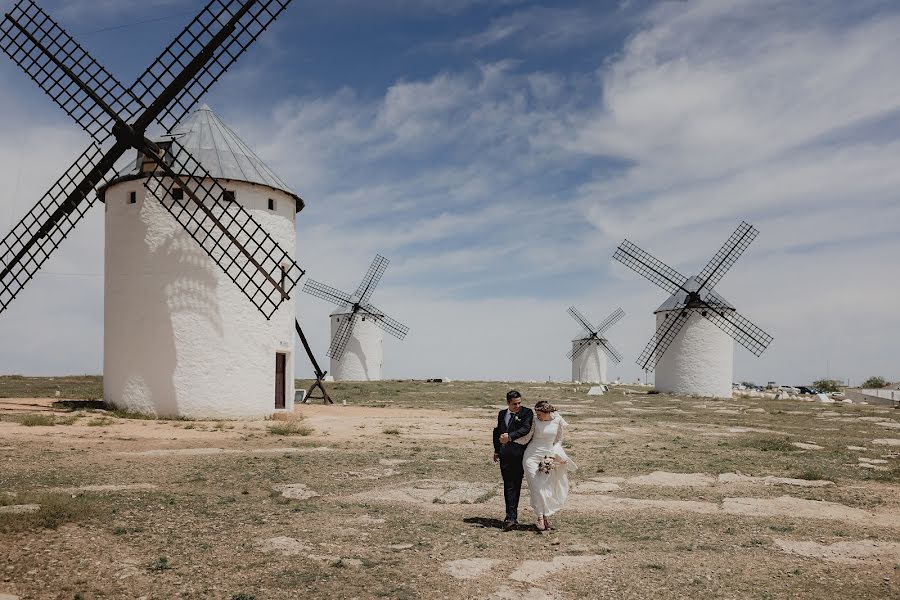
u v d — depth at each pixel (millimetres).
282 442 17656
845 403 43250
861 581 7254
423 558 7816
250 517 9539
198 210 23266
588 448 17906
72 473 12141
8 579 6633
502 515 10148
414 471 13695
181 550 7840
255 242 22219
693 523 9789
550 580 7145
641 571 7469
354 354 64062
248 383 23688
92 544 7816
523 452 9375
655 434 21891
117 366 23484
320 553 7918
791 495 11984
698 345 45781
